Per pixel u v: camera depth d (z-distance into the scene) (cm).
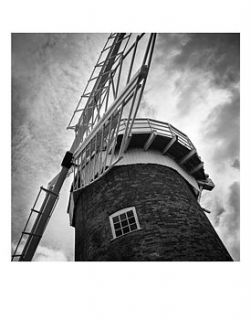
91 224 965
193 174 1238
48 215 1038
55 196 1069
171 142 1070
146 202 906
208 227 923
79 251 1009
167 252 785
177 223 855
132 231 848
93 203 1010
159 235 818
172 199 927
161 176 1001
